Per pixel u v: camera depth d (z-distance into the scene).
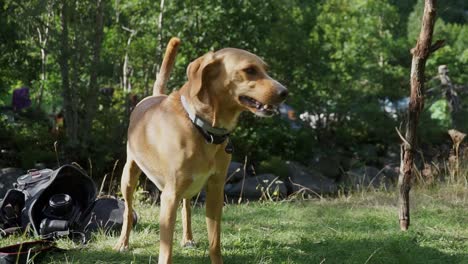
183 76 12.04
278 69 13.04
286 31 12.94
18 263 3.76
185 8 11.82
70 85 10.64
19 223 4.66
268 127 12.98
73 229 4.63
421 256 4.18
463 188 7.00
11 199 4.64
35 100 15.00
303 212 5.89
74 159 9.97
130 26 13.27
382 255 4.16
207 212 3.73
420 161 11.97
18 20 9.62
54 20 10.56
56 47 10.03
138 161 3.85
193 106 3.39
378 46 14.87
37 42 10.22
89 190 4.81
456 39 15.91
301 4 14.71
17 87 15.09
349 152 13.76
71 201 4.65
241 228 5.11
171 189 3.48
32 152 10.39
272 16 12.97
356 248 4.38
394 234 4.70
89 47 10.33
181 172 3.43
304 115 14.15
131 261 4.01
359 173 12.07
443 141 13.36
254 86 3.26
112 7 13.38
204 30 12.07
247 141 12.91
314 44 13.34
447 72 13.66
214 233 3.75
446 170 8.09
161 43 11.84
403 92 14.12
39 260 3.99
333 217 5.62
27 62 11.94
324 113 13.92
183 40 11.98
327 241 4.61
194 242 4.49
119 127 10.40
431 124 13.47
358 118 13.80
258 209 6.10
